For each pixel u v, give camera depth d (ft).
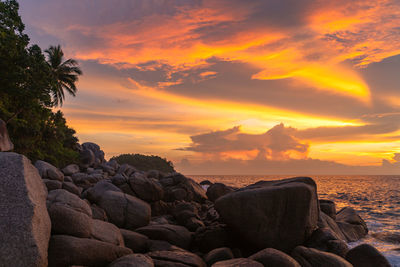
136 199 43.62
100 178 85.81
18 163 22.53
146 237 34.91
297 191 34.04
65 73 163.32
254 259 26.66
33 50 101.65
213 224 42.27
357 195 173.27
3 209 19.24
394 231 60.29
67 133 171.83
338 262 27.61
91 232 26.63
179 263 26.35
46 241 20.80
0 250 17.79
